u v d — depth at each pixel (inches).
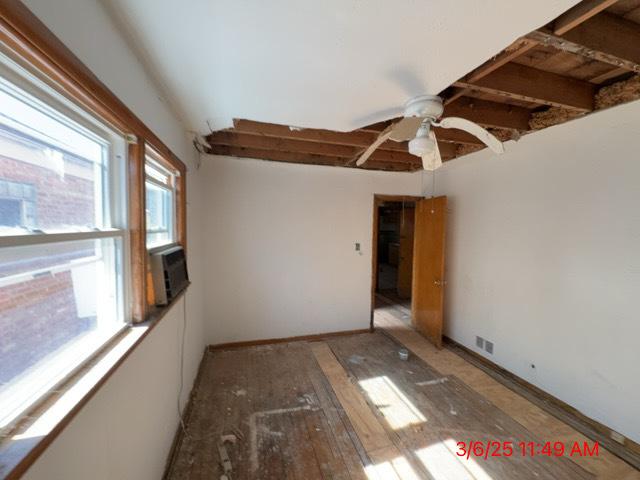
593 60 64.0
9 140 27.7
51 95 32.5
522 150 105.4
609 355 80.1
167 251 71.2
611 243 79.5
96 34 36.9
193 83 60.7
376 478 66.6
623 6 49.4
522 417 88.4
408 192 160.4
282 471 68.1
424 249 154.6
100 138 44.7
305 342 143.9
